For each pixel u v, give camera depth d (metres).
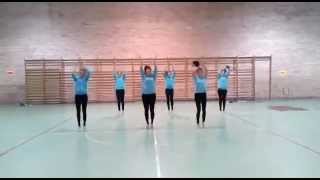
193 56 21.19
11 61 20.67
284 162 6.00
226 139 8.32
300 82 21.45
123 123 11.61
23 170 5.72
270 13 21.39
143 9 21.06
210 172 5.39
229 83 21.25
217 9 21.25
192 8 21.17
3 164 6.16
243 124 10.91
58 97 20.80
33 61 20.72
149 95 10.59
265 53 21.38
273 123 11.10
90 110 16.33
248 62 21.33
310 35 21.28
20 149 7.55
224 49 21.27
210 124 10.98
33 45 20.77
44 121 12.57
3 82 20.62
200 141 8.09
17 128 10.89
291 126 10.43
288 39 21.45
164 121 11.87
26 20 20.73
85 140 8.55
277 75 21.42
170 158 6.38
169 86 15.41
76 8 20.89
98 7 20.92
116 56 21.00
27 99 20.67
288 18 21.41
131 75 21.03
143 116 13.59
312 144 7.63
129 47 21.03
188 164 5.91
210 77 21.20
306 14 21.48
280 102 19.20
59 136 9.24
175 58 21.14
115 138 8.73
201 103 11.00
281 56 21.42
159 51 21.11
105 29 20.97
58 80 20.80
